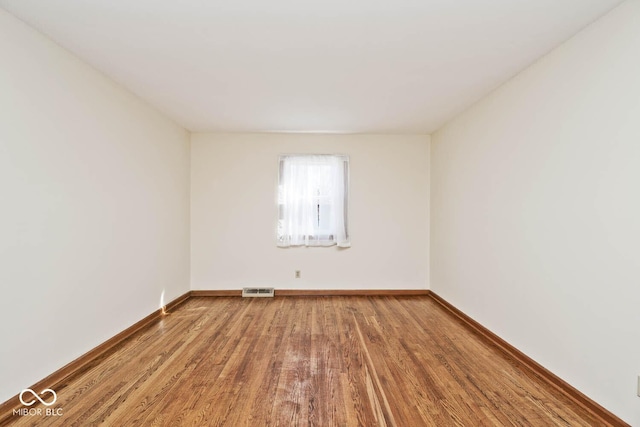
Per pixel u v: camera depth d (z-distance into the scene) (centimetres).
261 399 201
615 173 176
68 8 180
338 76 268
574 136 203
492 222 297
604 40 183
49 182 214
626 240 170
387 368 241
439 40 212
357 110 355
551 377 220
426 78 272
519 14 183
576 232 201
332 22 193
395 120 394
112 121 279
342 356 261
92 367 240
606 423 179
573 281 204
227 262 459
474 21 191
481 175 317
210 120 396
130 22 193
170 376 228
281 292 460
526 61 241
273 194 461
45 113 210
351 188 463
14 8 180
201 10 181
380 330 320
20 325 193
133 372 233
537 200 237
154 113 352
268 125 418
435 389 213
